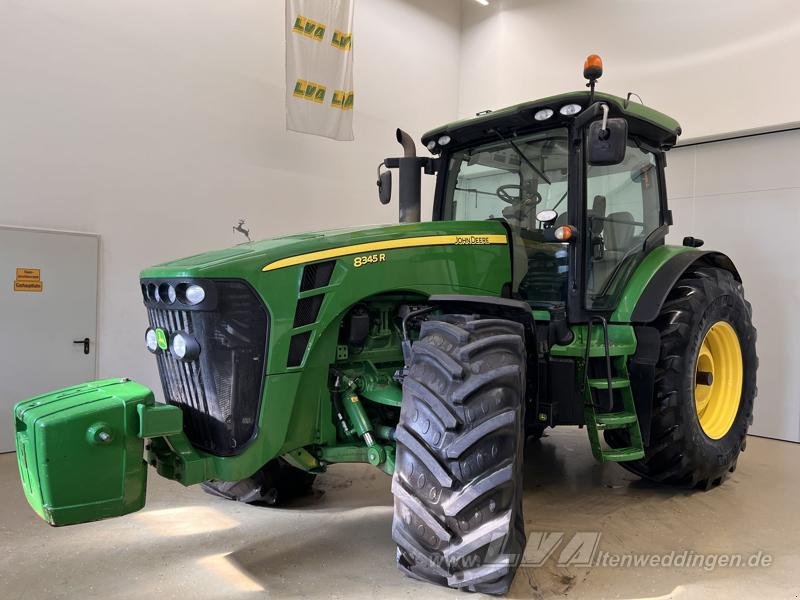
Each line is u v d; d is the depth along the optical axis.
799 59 4.45
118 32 4.20
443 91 6.79
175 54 4.49
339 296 2.17
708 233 5.02
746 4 4.71
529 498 3.01
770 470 3.65
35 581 2.07
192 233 4.63
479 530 1.81
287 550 2.33
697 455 2.98
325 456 2.28
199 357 2.00
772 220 4.70
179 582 2.06
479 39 6.79
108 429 1.78
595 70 2.62
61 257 3.99
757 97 4.66
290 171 5.27
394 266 2.33
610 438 3.11
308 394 2.20
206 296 1.93
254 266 2.02
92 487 1.76
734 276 3.64
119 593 1.98
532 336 2.38
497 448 1.83
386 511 2.78
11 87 3.77
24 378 3.88
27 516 2.70
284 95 5.17
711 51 4.91
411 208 3.13
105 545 2.38
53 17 3.91
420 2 6.49
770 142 4.71
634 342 2.89
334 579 2.07
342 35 5.26
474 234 2.62
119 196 4.24
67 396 1.92
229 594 1.97
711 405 3.37
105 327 4.21
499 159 3.09
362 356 2.35
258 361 2.03
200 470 1.97
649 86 5.30
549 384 2.71
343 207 5.75
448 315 2.17
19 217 3.83
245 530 2.54
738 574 2.17
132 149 4.30
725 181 4.93
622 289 3.00
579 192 2.72
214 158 4.74
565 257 2.80
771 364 4.71
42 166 3.90
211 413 2.01
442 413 1.82
